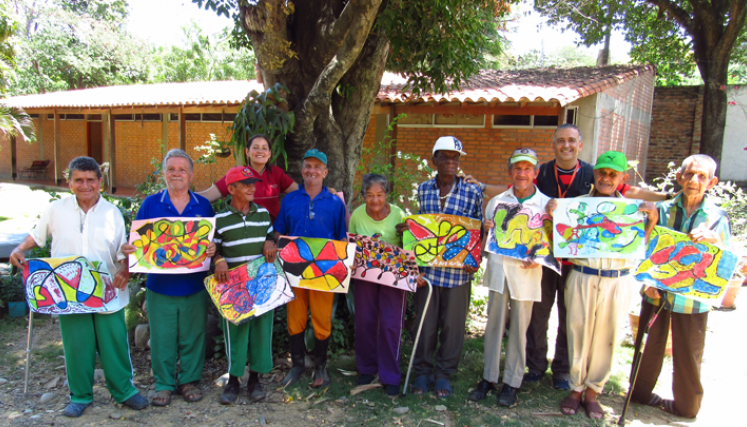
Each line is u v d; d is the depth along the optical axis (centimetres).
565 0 1547
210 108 1391
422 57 594
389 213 414
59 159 1955
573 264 376
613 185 356
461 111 1091
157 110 1482
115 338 363
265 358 389
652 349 382
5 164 2406
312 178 403
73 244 352
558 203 368
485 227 391
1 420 354
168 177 373
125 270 362
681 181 360
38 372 427
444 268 397
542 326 418
